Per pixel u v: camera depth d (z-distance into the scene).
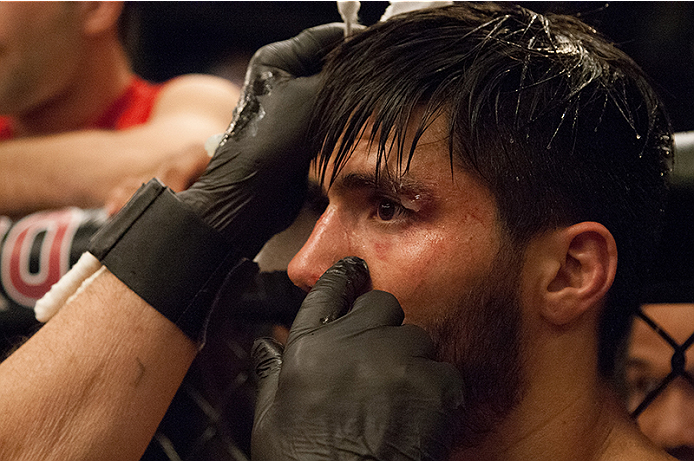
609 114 0.72
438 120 0.68
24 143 1.74
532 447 0.71
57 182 1.66
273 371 0.68
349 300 0.66
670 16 2.34
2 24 1.63
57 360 0.73
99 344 0.74
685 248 0.82
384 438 0.57
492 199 0.67
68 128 1.93
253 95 0.81
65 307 0.77
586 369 0.73
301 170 0.80
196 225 0.76
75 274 0.78
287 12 3.81
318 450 0.58
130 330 0.74
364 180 0.69
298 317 0.65
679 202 0.80
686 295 0.84
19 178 1.69
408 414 0.59
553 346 0.71
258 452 0.61
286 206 0.82
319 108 0.76
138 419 0.74
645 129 0.77
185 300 0.76
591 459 0.74
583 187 0.70
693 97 1.94
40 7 1.66
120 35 1.93
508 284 0.68
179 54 3.97
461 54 0.71
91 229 1.01
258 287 0.99
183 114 1.87
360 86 0.72
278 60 0.83
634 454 0.75
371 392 0.59
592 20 0.99
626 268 0.74
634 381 1.19
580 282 0.69
